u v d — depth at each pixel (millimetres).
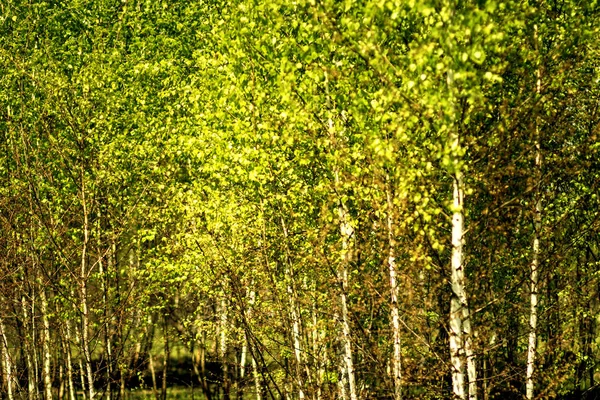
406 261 9906
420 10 8273
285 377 15219
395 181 9367
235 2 12477
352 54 9727
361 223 11078
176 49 20078
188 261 15688
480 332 9875
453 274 9102
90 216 17172
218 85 13328
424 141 9242
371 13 8922
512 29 9500
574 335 13625
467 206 9711
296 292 13336
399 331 10359
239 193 14109
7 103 17766
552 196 12711
